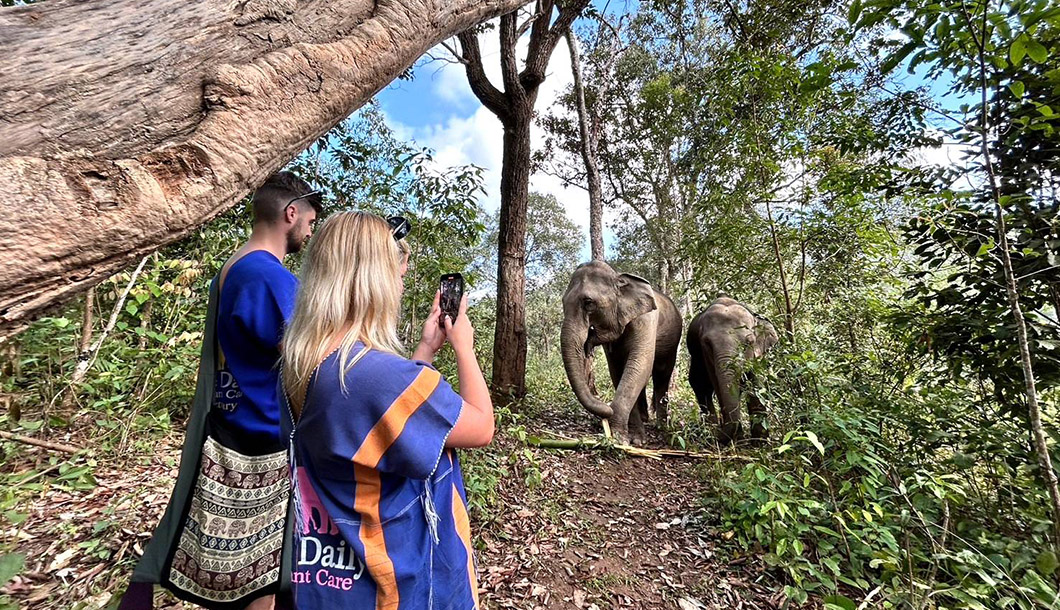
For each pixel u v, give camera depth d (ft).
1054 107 7.54
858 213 16.40
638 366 17.19
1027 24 5.94
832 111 15.58
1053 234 7.86
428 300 16.15
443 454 3.71
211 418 5.25
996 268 8.24
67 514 8.15
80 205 2.34
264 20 3.43
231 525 5.12
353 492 3.16
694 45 32.53
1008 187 8.25
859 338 16.70
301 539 3.31
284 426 3.57
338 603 3.19
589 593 8.30
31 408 10.29
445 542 3.51
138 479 9.48
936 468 10.02
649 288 17.51
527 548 9.32
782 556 8.72
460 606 3.51
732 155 19.49
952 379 10.32
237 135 2.99
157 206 2.60
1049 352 7.91
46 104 2.43
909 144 12.17
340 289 3.41
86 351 11.00
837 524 9.07
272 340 5.14
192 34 3.03
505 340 18.75
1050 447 8.02
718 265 20.07
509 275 18.88
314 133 3.72
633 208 45.62
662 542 10.05
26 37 2.53
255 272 5.20
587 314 17.10
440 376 3.43
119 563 7.11
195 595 5.05
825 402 11.92
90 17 2.77
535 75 18.24
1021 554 7.26
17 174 2.19
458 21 5.37
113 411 10.80
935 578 7.70
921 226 9.18
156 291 11.26
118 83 2.67
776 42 19.19
